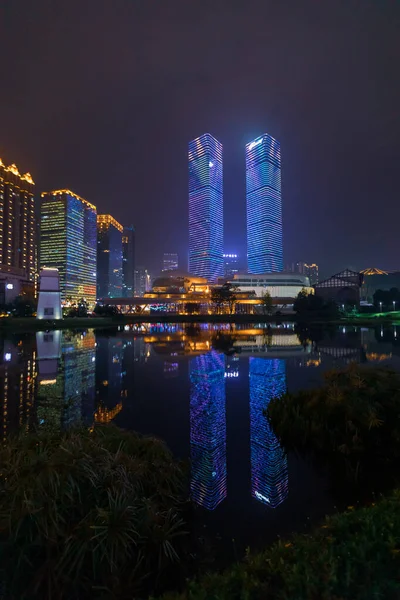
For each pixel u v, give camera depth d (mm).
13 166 183500
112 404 13617
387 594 2918
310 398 11094
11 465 5059
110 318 102688
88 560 4172
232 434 10188
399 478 7328
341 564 3324
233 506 6281
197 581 4227
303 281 188000
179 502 6047
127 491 4863
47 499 4367
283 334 53500
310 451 8914
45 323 78625
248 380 18234
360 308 132500
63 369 21984
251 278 182375
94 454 5336
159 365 23438
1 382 18000
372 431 8930
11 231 179625
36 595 3957
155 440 6984
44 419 11703
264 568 3475
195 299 161750
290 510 6141
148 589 4172
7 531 4180
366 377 10531
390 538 3580
